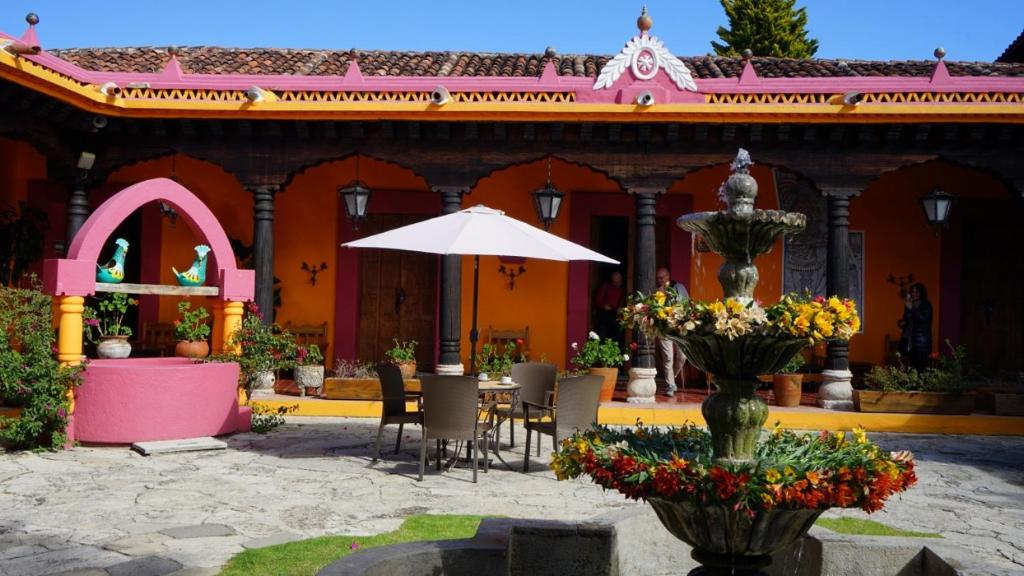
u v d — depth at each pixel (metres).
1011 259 13.99
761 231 4.23
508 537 4.27
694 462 3.84
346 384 11.51
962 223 13.87
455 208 11.66
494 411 9.08
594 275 14.13
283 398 11.49
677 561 4.87
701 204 13.91
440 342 11.55
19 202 13.06
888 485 3.73
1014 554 5.64
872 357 13.81
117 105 11.10
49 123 10.98
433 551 4.10
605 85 11.30
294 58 13.95
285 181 11.71
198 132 11.70
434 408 7.57
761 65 14.14
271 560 5.00
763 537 3.76
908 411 11.12
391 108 11.18
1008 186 11.37
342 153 11.70
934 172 13.88
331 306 13.91
